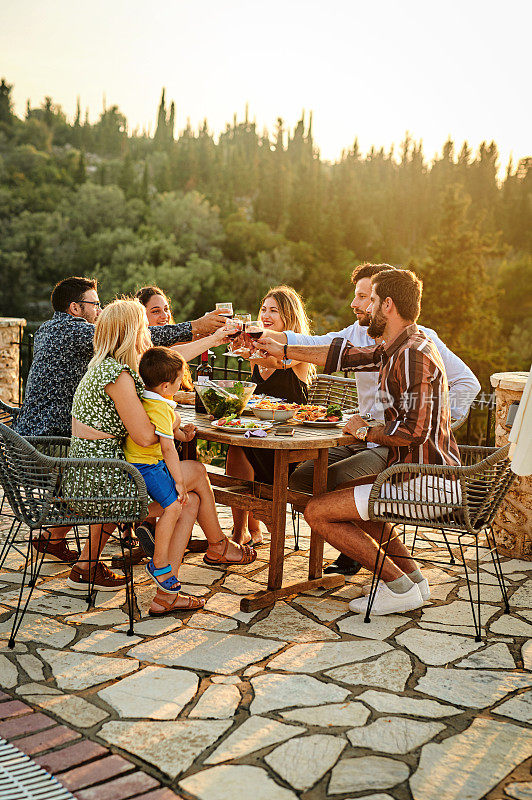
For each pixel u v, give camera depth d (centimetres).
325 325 5809
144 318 320
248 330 370
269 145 14375
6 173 7956
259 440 312
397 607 325
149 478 312
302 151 13488
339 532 327
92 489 296
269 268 7225
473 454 374
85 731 226
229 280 6888
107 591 349
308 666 275
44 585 355
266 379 424
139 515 301
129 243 6631
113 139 13638
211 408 358
